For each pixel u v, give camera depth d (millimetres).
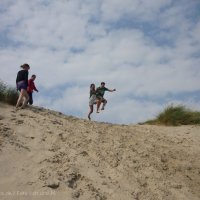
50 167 6660
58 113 10016
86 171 7004
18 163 6508
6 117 8172
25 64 9211
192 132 11328
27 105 9594
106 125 10219
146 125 11633
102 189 6629
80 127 9180
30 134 7715
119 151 8391
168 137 10539
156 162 8523
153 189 7355
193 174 8602
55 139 7852
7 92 9406
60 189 6125
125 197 6668
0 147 6785
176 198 7355
